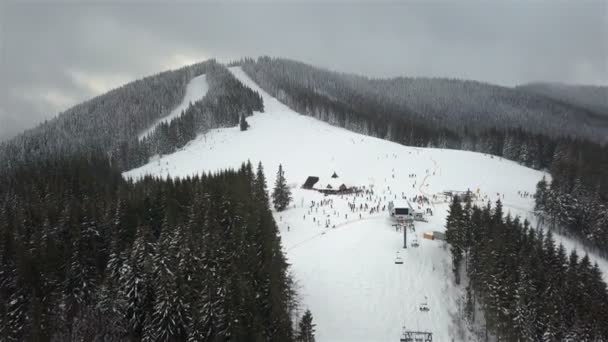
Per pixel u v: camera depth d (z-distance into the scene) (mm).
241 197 77625
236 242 58594
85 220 64562
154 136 193000
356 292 64500
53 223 68938
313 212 101375
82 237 60188
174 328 47688
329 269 70000
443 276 68312
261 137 186875
